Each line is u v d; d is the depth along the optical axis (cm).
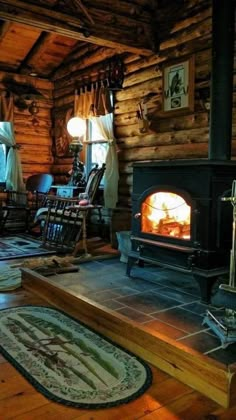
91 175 539
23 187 670
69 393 185
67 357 219
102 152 606
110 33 414
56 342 238
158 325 233
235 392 179
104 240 553
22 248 500
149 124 479
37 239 565
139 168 322
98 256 412
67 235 490
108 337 248
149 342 218
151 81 475
